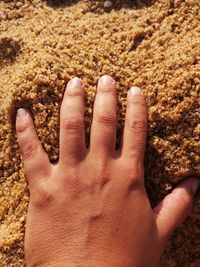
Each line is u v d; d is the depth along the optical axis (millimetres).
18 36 317
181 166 250
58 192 237
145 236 232
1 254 267
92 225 229
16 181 279
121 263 222
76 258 222
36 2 344
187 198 249
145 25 307
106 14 326
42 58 274
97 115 249
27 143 257
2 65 322
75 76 267
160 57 283
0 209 279
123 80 274
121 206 233
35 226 236
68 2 342
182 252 270
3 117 293
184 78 257
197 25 293
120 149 249
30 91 264
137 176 241
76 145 243
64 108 251
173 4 306
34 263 231
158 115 257
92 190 235
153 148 256
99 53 285
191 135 251
